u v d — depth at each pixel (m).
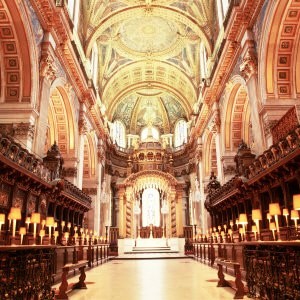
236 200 14.41
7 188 9.30
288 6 11.10
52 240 12.34
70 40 15.34
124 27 26.95
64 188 13.53
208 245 16.75
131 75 32.81
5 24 11.17
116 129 37.62
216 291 7.67
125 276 11.44
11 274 4.89
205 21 23.02
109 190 32.34
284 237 8.79
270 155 9.88
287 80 12.33
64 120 18.41
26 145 11.51
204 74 26.77
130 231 31.69
